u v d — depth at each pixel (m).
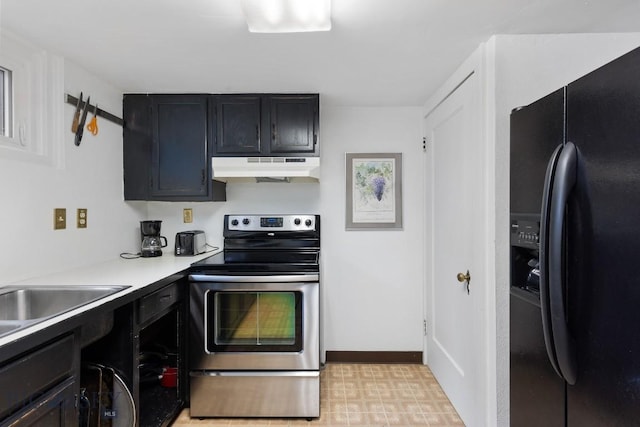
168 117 2.39
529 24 1.52
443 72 2.05
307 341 2.00
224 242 2.68
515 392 1.30
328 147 2.73
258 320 2.03
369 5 1.37
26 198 1.66
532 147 1.17
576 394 0.96
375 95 2.46
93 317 1.24
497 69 1.62
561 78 1.62
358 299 2.73
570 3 1.37
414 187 2.72
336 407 2.13
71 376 1.18
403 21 1.49
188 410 2.08
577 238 0.94
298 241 2.65
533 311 1.18
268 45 1.70
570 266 0.96
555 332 0.96
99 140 2.15
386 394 2.28
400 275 2.74
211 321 2.02
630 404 0.79
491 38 1.64
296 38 1.63
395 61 1.89
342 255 2.73
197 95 2.38
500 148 1.62
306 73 2.05
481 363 1.71
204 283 2.00
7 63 1.59
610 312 0.84
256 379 2.01
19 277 1.62
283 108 2.37
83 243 2.02
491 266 1.65
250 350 2.01
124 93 2.38
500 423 1.62
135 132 2.39
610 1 1.36
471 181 1.83
